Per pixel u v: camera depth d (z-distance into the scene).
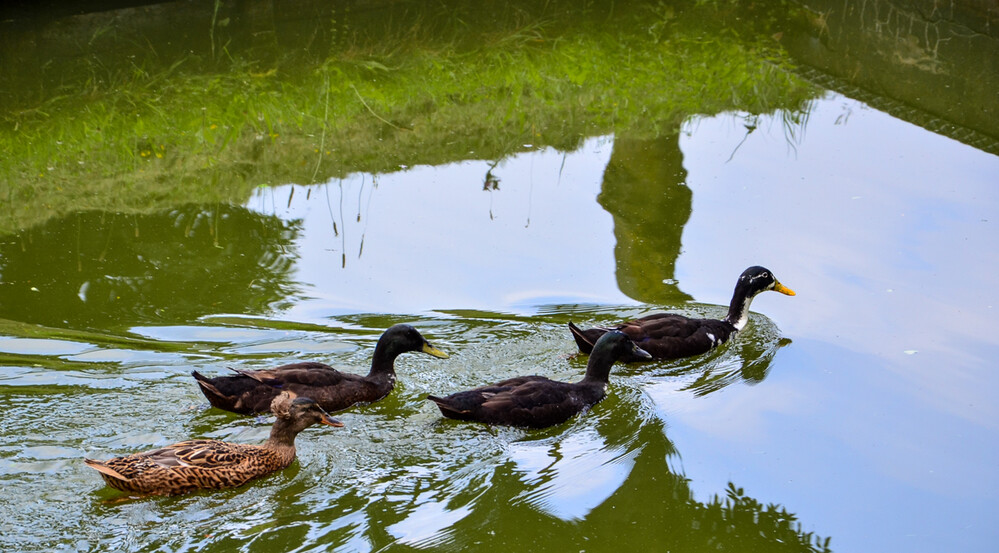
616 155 15.95
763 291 11.70
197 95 17.12
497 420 9.40
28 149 15.06
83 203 13.82
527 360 10.81
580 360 10.84
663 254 13.06
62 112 16.23
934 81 19.02
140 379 9.81
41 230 13.00
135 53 18.66
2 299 11.25
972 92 18.45
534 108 17.56
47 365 9.93
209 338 10.74
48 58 18.17
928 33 21.33
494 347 11.02
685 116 17.41
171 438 8.89
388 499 8.14
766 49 20.42
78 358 10.12
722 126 17.05
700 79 18.94
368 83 18.02
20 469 8.24
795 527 7.98
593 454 9.05
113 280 11.89
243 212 13.85
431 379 10.42
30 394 9.40
